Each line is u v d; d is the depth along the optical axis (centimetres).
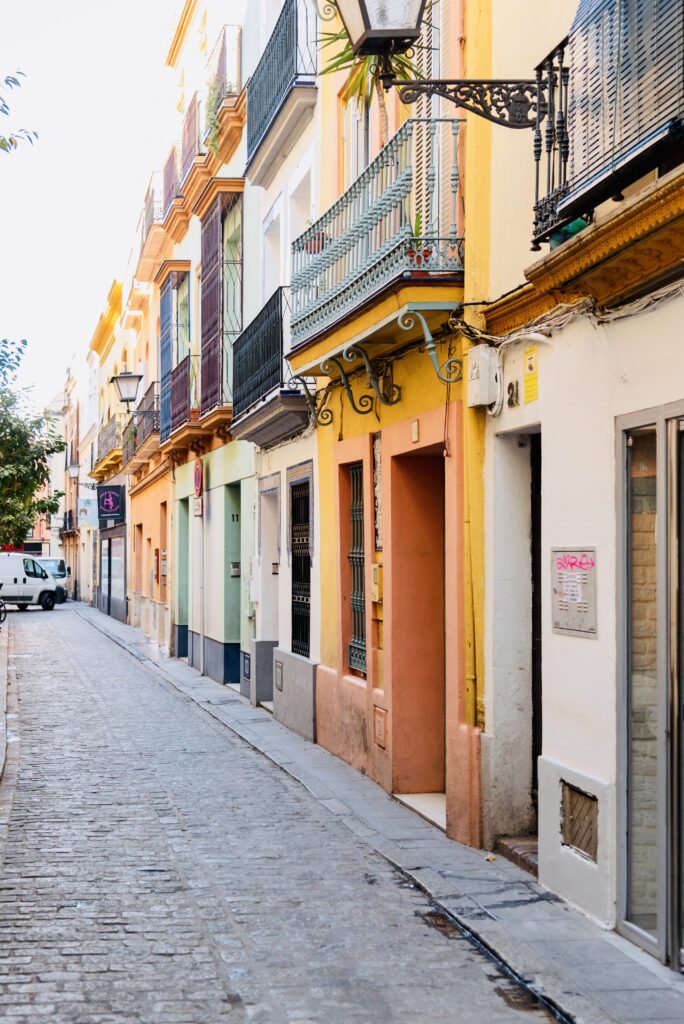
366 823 966
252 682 1794
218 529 2175
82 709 1764
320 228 1230
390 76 576
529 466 873
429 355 982
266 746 1374
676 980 591
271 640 1783
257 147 1658
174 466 2767
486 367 859
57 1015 546
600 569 690
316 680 1401
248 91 1775
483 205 876
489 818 865
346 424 1273
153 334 3259
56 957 629
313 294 1245
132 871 811
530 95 782
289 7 1463
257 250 1845
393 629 1083
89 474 5122
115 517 4134
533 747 873
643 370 640
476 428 886
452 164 942
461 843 891
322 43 1386
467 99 718
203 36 2342
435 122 936
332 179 1352
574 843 726
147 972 607
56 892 756
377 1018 548
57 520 7675
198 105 2289
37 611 5222
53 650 2964
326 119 1380
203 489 2331
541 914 703
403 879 800
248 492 1908
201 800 1067
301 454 1503
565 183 693
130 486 4059
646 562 646
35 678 2250
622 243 599
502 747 868
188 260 2475
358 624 1262
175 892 759
